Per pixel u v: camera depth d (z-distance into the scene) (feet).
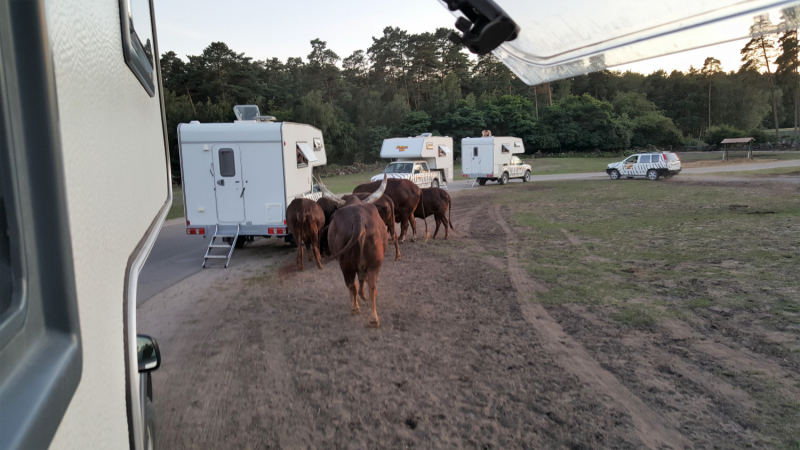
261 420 14.87
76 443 2.65
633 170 109.50
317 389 16.81
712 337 20.12
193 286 31.07
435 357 19.24
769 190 75.36
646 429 13.88
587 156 230.07
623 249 38.37
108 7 5.12
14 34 2.54
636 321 22.38
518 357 19.03
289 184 39.40
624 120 243.19
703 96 314.96
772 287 26.13
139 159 6.66
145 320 24.49
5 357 2.11
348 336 21.70
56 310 2.65
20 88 2.56
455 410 15.25
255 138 38.29
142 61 7.43
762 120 343.87
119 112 5.26
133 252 5.46
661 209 60.23
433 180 87.20
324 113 193.36
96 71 4.21
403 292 28.50
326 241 26.63
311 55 240.53
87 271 3.20
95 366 3.20
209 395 16.49
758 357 18.10
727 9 4.21
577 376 17.26
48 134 2.63
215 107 160.45
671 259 34.01
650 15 4.69
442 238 47.01
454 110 239.30
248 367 18.66
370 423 14.64
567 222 53.88
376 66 275.39
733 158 164.66
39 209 2.60
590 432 13.83
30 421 1.88
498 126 245.45
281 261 38.32
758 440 13.14
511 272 32.58
